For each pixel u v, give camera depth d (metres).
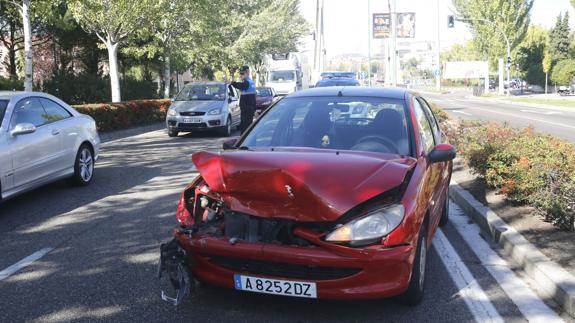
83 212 6.99
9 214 6.89
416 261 3.97
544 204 5.79
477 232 6.19
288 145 4.82
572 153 7.12
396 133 4.80
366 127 4.89
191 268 3.94
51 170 7.64
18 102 7.28
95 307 4.11
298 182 3.67
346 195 3.63
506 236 5.50
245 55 38.03
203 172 4.03
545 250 5.09
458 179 8.63
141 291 4.41
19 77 30.61
